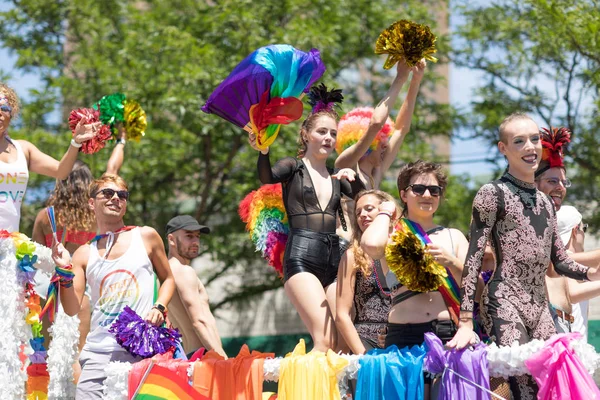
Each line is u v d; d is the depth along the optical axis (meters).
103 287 7.20
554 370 5.62
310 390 6.27
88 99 19.92
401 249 5.98
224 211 20.75
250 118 7.11
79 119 7.61
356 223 6.89
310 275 7.18
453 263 6.13
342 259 6.84
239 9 19.14
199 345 8.56
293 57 7.16
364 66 21.44
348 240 7.89
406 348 6.12
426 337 5.96
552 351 5.63
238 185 19.42
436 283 5.97
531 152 6.11
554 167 7.79
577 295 7.36
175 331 7.12
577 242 7.90
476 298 6.42
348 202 8.28
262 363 6.54
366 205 6.84
